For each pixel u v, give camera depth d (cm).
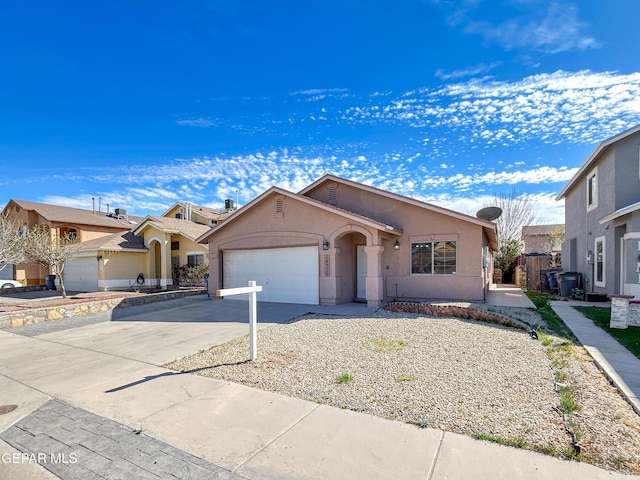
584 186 1598
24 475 312
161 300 1495
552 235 3192
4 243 1426
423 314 1016
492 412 398
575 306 1195
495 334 759
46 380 559
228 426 389
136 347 760
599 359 575
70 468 320
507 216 3653
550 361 573
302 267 1357
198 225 2616
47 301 1377
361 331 812
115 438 371
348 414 409
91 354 714
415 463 309
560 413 391
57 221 2478
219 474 304
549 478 283
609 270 1302
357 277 1448
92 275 2303
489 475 289
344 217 1246
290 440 356
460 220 1274
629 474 286
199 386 514
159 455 337
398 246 1370
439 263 1314
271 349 687
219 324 980
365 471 301
